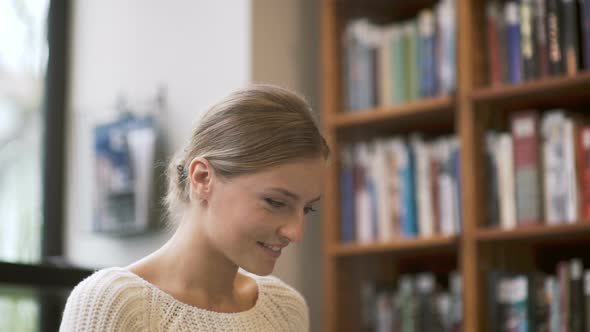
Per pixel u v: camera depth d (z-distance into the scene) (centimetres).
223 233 157
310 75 368
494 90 314
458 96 321
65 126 372
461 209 318
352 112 351
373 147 349
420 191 333
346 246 339
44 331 330
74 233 364
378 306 338
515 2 322
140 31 365
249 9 342
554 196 304
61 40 374
